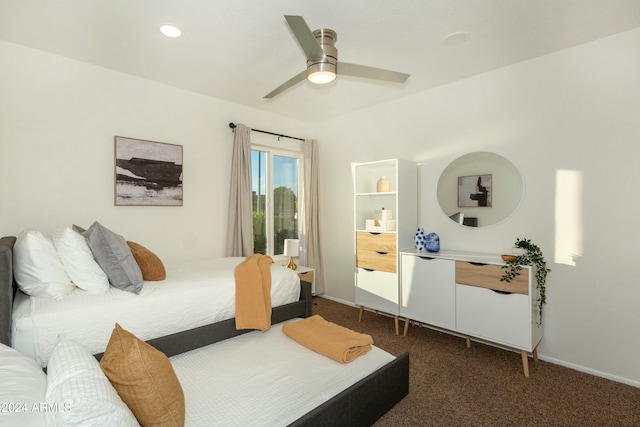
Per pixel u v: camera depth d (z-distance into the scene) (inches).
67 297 71.6
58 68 103.0
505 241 113.3
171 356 76.0
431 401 81.4
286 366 69.1
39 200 100.1
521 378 92.8
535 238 106.5
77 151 106.7
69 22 84.0
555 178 102.3
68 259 73.9
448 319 111.0
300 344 81.0
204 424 50.1
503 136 112.8
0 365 41.0
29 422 32.3
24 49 97.3
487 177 117.3
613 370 92.7
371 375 66.2
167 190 126.9
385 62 107.6
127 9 78.2
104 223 112.6
